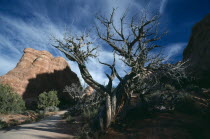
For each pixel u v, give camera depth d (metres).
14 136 8.71
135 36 10.90
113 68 11.07
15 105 20.64
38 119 18.39
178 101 11.36
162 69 10.46
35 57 50.94
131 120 10.37
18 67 46.06
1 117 16.00
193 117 8.70
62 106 40.62
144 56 10.38
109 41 11.18
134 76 10.30
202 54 17.52
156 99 11.92
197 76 16.47
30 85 42.97
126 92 10.20
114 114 9.86
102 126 9.35
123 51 10.91
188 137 6.75
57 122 14.75
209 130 6.95
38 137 8.65
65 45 11.02
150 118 9.83
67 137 8.96
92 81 10.68
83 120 13.72
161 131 7.72
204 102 10.48
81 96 24.38
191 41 21.45
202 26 19.64
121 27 10.83
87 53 11.46
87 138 8.42
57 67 51.03
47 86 46.28
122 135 8.32
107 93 10.43
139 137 7.54
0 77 41.47
